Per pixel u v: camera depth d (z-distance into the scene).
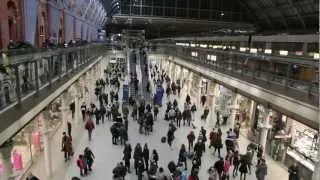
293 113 7.66
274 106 9.06
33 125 8.99
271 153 11.90
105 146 12.55
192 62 19.89
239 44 23.12
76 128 14.57
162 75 29.17
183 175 8.91
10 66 5.88
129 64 30.88
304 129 10.30
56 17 18.17
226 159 10.11
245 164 9.84
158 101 18.80
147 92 20.78
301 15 34.22
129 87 20.67
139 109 15.55
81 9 28.20
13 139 6.39
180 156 10.34
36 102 7.01
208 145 13.05
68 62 11.52
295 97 7.24
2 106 5.61
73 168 10.48
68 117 13.37
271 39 18.80
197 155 10.63
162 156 11.75
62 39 20.08
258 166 9.44
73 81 12.37
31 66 7.07
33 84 7.19
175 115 15.61
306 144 10.12
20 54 6.91
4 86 5.68
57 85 9.39
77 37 26.14
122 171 9.25
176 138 13.72
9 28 11.32
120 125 12.92
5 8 10.62
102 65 29.64
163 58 33.44
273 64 8.98
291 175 9.11
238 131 13.03
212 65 15.40
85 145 12.58
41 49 8.67
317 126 6.82
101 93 18.77
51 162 10.17
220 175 9.66
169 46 30.19
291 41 16.42
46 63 8.34
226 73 12.88
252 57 10.33
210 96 17.61
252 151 10.89
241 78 11.09
